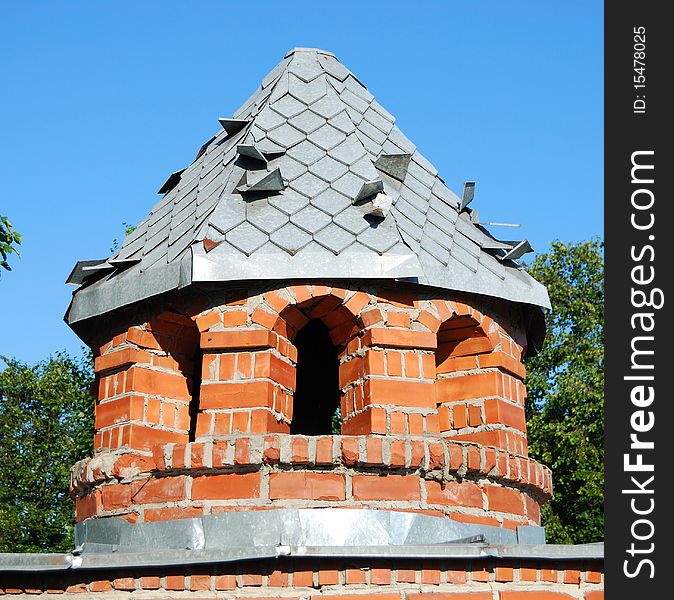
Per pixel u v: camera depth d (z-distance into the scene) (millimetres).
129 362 7375
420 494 6648
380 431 6785
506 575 6207
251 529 6266
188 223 7617
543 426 25859
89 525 7008
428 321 7211
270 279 6914
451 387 7738
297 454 6465
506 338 7863
